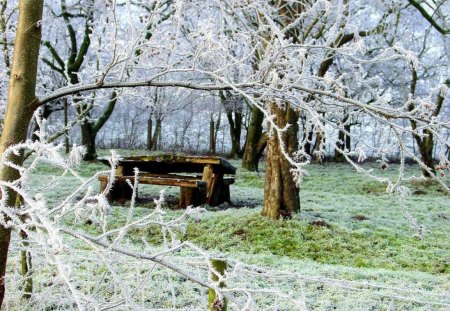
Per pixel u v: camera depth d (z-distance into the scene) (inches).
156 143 1064.2
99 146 1104.2
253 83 75.5
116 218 320.5
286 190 320.8
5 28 109.9
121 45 76.5
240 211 340.5
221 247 282.8
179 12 78.4
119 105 905.5
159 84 75.1
